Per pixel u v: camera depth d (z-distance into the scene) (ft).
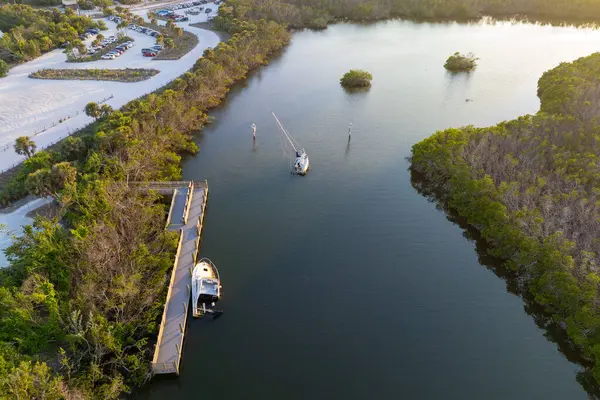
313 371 153.38
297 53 483.92
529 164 234.58
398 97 371.76
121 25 512.63
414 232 220.02
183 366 155.02
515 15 618.44
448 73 422.00
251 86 398.42
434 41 517.55
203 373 152.97
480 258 205.46
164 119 291.38
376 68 437.17
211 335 165.99
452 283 191.21
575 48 484.33
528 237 187.73
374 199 243.81
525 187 221.05
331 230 219.82
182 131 304.50
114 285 166.81
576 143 249.14
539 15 615.98
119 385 138.72
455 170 235.20
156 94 349.00
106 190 204.13
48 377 124.67
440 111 345.51
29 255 164.66
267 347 161.58
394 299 182.09
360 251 206.90
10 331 141.28
